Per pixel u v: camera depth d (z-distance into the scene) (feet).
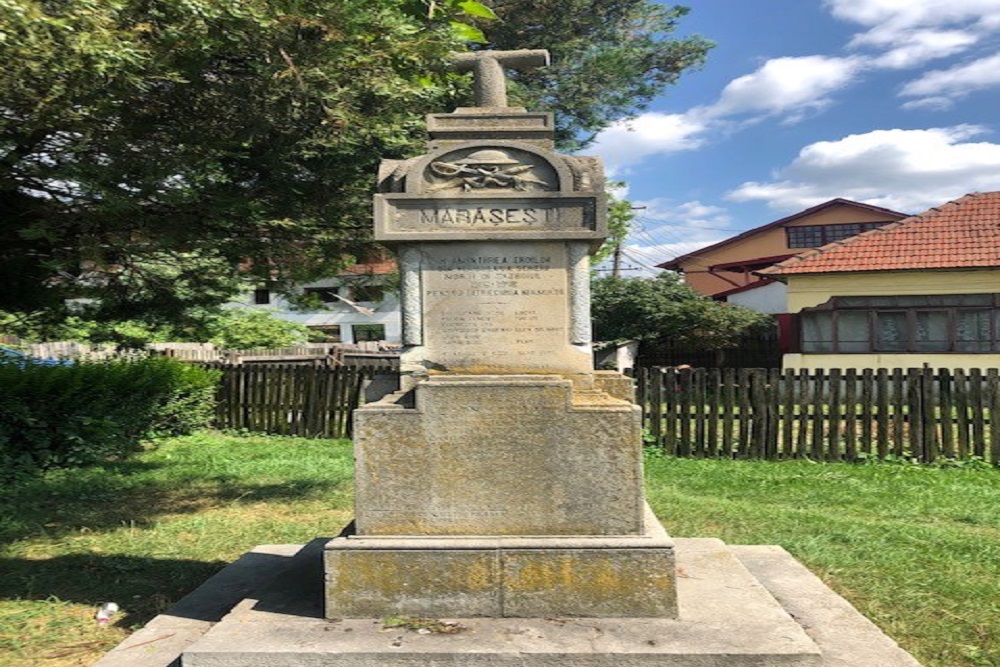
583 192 12.26
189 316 24.52
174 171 17.49
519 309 12.47
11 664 11.71
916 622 13.25
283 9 15.25
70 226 18.60
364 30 16.10
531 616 11.39
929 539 18.86
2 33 12.23
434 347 12.51
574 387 12.37
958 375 31.94
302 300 25.91
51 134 17.16
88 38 13.16
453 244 12.48
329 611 11.48
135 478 27.17
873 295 59.88
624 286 73.05
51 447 29.37
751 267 94.53
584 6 47.55
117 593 14.99
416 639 10.66
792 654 10.23
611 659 10.21
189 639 11.93
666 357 75.00
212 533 19.60
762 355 73.05
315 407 39.65
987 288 57.00
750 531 19.72
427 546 11.45
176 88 17.07
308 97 17.37
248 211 19.60
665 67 52.95
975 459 31.50
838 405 32.91
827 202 94.27
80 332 46.32
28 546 18.35
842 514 22.61
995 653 12.04
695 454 34.12
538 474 11.77
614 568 11.40
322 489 25.57
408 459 11.80
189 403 39.19
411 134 22.86
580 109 49.42
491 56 14.14
